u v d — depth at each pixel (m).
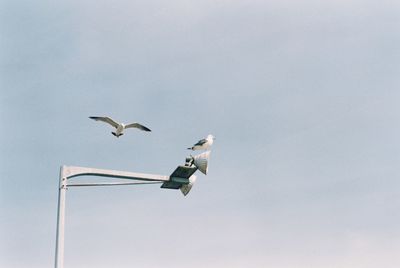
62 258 12.41
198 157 13.74
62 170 13.05
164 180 13.99
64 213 12.76
